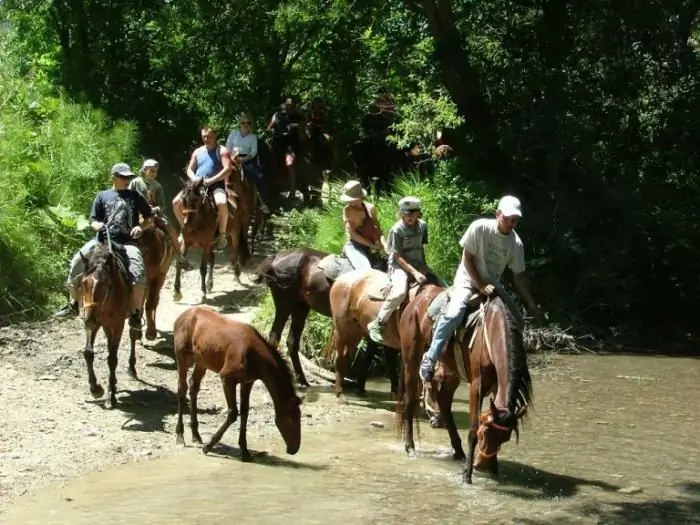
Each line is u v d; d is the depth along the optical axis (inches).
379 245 487.5
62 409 428.1
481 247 356.2
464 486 353.7
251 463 373.4
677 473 375.2
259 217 776.3
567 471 375.2
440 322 365.4
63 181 726.5
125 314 433.7
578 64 781.9
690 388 532.1
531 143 737.6
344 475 362.9
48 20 974.4
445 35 776.9
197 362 387.2
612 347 655.1
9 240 602.5
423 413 473.1
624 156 782.5
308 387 512.7
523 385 342.3
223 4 929.5
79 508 318.0
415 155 816.9
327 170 914.7
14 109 777.6
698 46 908.6
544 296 682.8
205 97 991.6
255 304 635.5
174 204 630.5
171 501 326.3
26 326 567.8
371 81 999.6
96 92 928.9
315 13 928.9
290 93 1024.2
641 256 720.3
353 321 464.1
